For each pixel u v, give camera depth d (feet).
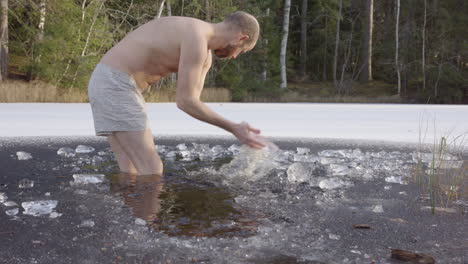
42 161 9.11
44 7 57.88
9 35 63.05
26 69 58.18
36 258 3.76
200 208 5.49
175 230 4.57
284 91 72.95
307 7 102.01
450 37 80.28
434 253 4.05
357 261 3.80
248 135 7.11
